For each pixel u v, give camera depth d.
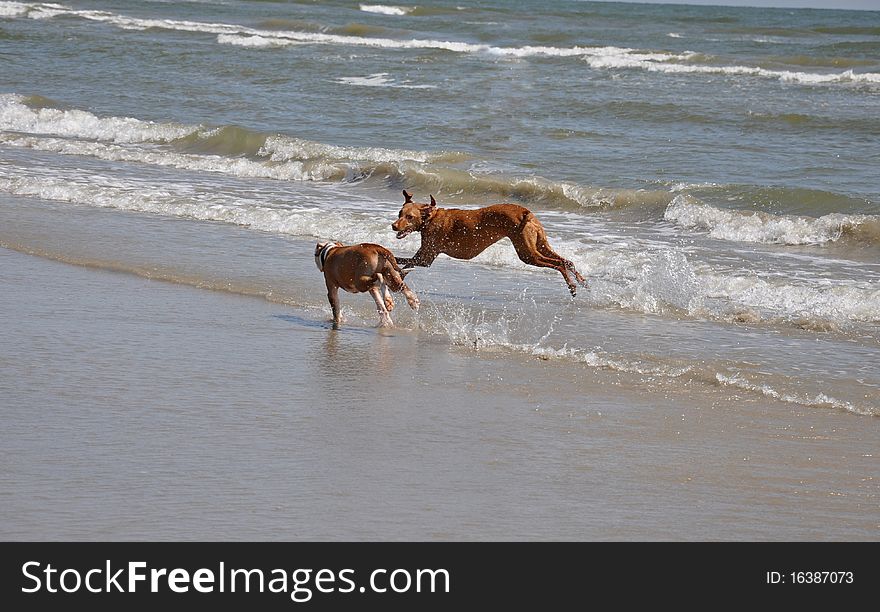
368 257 10.20
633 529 5.80
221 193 17.67
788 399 8.30
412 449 6.95
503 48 43.00
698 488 6.41
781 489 6.44
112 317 10.33
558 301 11.77
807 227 15.09
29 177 18.22
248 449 6.82
